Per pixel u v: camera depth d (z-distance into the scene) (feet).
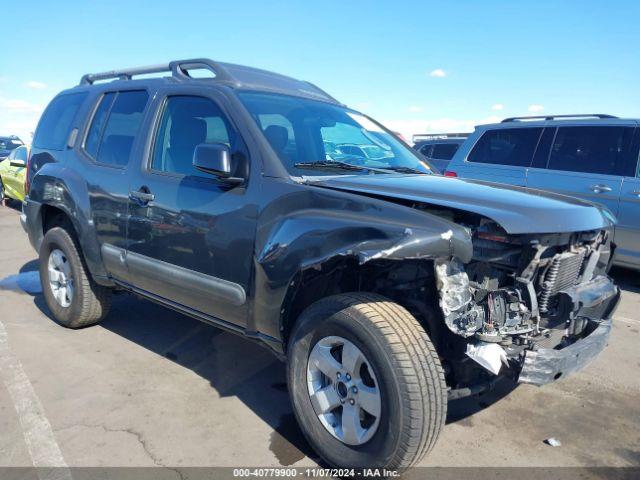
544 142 22.63
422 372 7.55
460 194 9.32
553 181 21.95
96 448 9.17
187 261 10.50
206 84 11.41
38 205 14.92
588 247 10.10
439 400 7.68
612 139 20.86
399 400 7.51
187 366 12.53
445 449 9.41
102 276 13.14
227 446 9.35
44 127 16.30
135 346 13.67
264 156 9.68
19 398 10.84
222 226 9.75
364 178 10.09
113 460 8.85
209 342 14.06
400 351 7.58
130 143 12.53
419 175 11.41
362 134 12.84
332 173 10.28
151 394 11.12
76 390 11.21
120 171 12.33
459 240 7.76
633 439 9.89
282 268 8.58
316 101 12.73
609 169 20.68
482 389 8.75
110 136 13.30
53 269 14.92
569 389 11.87
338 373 8.42
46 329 14.75
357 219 8.07
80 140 14.16
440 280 7.69
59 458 8.87
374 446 7.95
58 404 10.62
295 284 8.67
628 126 20.52
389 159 12.55
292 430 9.93
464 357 8.32
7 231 30.73
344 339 8.27
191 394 11.18
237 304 9.62
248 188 9.61
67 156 14.39
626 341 14.89
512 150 23.66
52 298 14.93
